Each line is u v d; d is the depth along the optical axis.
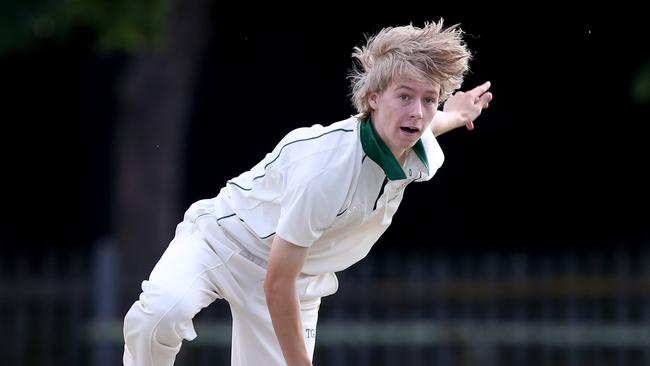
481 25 42.50
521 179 48.03
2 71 47.34
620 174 47.34
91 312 35.06
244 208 15.78
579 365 33.84
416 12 42.56
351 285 35.31
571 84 45.00
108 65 47.69
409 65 13.87
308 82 46.69
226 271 15.96
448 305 35.44
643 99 35.84
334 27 45.16
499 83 44.72
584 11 41.97
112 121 48.50
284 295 14.62
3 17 37.47
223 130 47.91
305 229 14.35
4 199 49.34
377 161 14.41
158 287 15.52
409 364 34.28
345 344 34.28
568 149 47.31
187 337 15.72
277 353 16.36
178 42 40.38
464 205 48.69
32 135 48.97
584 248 47.91
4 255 49.03
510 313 35.06
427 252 48.72
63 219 49.69
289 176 14.70
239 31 45.62
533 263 38.03
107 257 34.31
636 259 46.75
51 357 35.28
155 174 41.06
